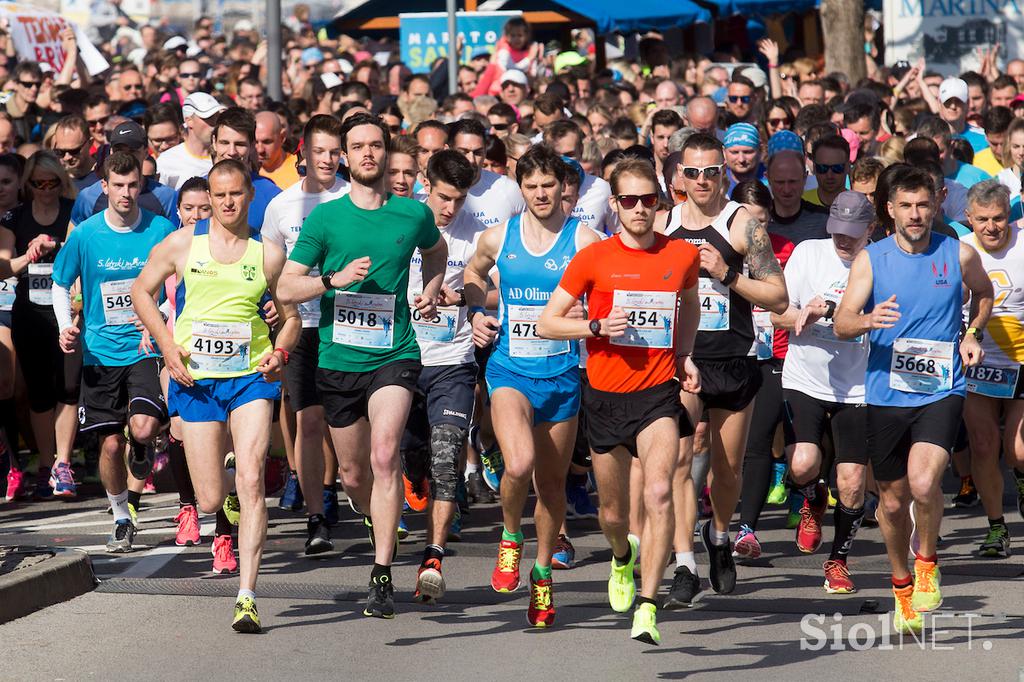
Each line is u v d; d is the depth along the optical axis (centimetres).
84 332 2344
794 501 2480
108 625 1859
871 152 3531
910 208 1781
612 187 1733
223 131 2480
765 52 4647
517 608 1953
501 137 2911
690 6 5453
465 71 4797
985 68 5031
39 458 2817
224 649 1747
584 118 3522
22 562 2025
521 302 1873
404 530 2366
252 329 1897
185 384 1897
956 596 2008
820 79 4516
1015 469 2384
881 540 2380
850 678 1627
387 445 1880
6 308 2755
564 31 6078
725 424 1977
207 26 7056
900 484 1802
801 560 2250
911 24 5559
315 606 1959
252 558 1820
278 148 2822
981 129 3984
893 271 1797
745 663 1689
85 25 8912
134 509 2489
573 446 1880
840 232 2080
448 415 2084
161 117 2936
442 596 2014
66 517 2605
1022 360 2247
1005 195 2245
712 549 2005
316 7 9038
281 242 2359
